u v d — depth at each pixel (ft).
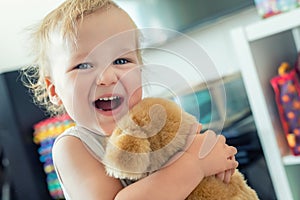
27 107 4.91
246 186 2.08
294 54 4.63
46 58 2.07
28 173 4.90
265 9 3.89
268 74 3.96
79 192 1.93
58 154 2.08
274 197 4.37
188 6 5.61
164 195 1.76
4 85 4.82
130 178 1.75
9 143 4.90
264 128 3.83
